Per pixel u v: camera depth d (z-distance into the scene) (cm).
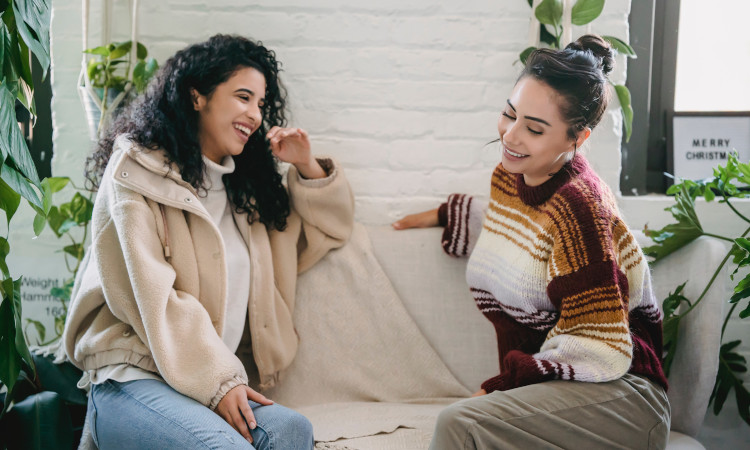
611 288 135
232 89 164
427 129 209
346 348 187
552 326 155
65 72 205
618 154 210
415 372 186
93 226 153
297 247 193
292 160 181
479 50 207
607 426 134
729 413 208
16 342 151
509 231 160
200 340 145
